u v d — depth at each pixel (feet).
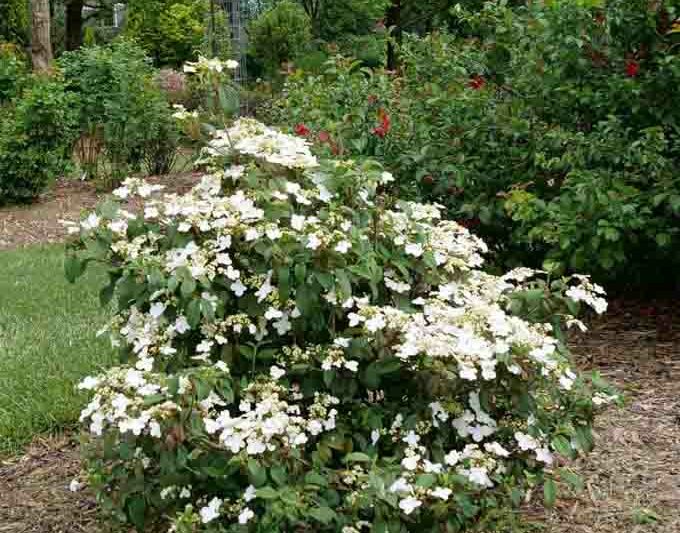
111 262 9.52
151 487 8.63
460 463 8.73
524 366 8.54
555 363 8.75
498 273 18.03
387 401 9.27
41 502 11.30
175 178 38.01
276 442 8.02
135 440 8.19
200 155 9.93
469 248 10.25
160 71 59.57
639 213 15.30
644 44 16.61
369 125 19.12
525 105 18.01
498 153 18.02
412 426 8.89
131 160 38.93
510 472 9.04
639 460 11.54
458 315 8.91
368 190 9.71
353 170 9.68
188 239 9.14
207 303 8.64
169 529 8.59
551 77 17.28
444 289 9.56
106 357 15.65
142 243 9.55
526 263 18.65
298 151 9.75
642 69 16.69
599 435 12.28
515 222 17.95
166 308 9.17
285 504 7.71
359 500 7.86
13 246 28.50
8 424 13.21
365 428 9.04
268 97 51.67
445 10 66.18
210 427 7.93
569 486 10.93
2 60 39.73
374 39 60.70
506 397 9.12
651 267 18.03
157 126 38.27
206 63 9.53
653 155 15.15
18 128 34.55
